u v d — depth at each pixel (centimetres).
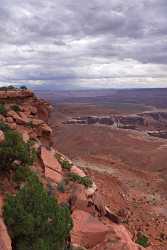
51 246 1502
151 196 3947
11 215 1454
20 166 1844
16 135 1909
